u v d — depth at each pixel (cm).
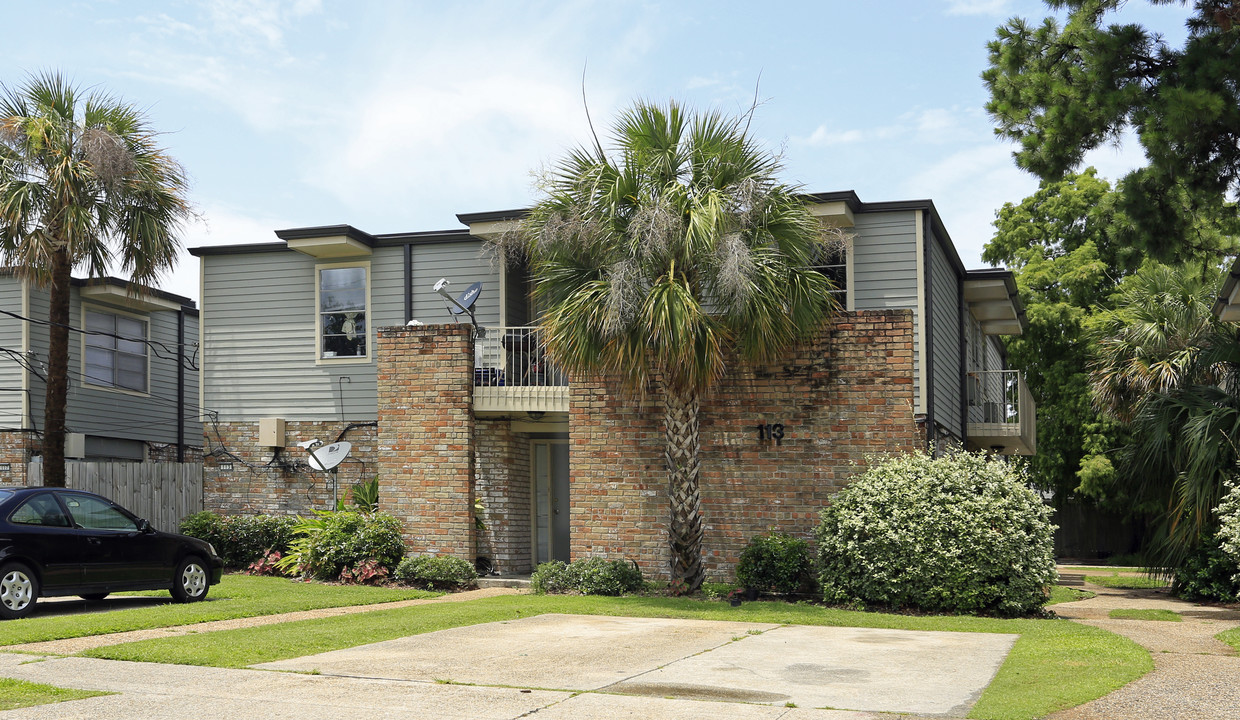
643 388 1473
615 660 895
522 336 1812
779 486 1488
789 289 1408
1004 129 1745
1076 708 680
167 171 1725
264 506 1986
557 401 1639
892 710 685
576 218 1391
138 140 1719
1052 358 3152
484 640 1016
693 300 1330
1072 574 2245
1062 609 1405
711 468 1513
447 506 1630
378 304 1981
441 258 1964
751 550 1426
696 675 821
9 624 1049
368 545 1600
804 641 1025
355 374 1975
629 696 733
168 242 1717
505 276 1923
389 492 1658
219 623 1115
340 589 1500
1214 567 1497
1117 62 1596
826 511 1377
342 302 2002
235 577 1667
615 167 1433
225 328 2047
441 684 774
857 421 1469
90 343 2350
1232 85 1488
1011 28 1725
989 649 973
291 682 776
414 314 1964
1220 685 762
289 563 1698
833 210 1641
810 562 1427
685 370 1373
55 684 762
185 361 2631
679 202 1367
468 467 1633
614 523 1550
